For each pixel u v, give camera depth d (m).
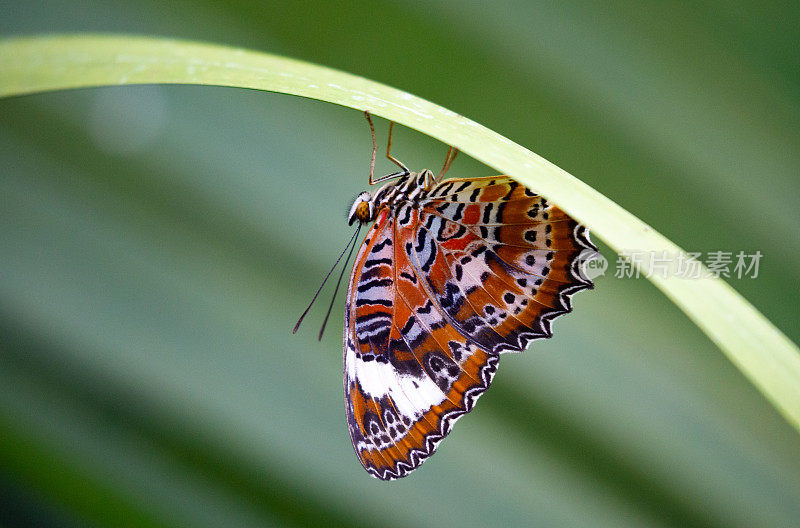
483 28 0.57
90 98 0.57
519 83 0.57
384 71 0.57
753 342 0.40
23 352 0.57
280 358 0.58
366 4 0.57
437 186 0.55
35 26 0.57
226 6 0.57
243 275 0.58
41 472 0.57
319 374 0.58
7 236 0.57
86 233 0.58
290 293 0.58
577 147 0.57
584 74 0.57
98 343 0.58
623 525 0.57
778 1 0.57
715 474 0.57
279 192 0.58
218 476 0.58
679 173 0.57
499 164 0.48
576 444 0.57
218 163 0.58
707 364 0.57
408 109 0.51
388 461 0.56
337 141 0.58
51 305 0.57
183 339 0.58
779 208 0.57
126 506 0.57
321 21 0.57
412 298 0.56
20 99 0.57
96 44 0.41
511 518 0.57
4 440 0.57
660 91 0.57
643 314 0.57
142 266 0.58
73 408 0.57
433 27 0.57
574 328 0.57
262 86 0.48
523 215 0.55
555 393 0.57
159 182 0.58
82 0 0.57
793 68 0.57
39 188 0.57
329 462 0.58
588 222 0.45
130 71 0.43
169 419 0.58
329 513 0.58
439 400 0.56
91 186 0.58
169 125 0.58
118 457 0.57
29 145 0.57
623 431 0.57
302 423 0.58
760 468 0.57
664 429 0.57
